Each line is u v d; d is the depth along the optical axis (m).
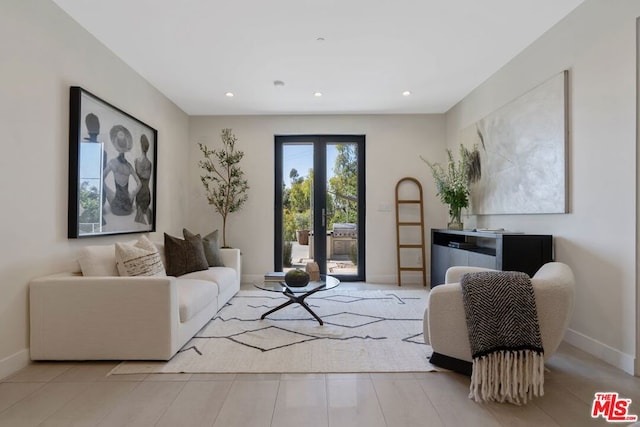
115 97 3.29
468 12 2.66
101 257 2.58
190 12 2.62
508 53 3.32
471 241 4.27
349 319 3.30
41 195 2.38
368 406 1.81
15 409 1.77
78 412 1.74
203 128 5.23
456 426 1.64
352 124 5.25
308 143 5.37
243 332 2.92
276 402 1.85
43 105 2.39
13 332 2.17
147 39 3.02
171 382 2.07
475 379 1.88
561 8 2.61
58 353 2.30
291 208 5.36
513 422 1.67
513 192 3.39
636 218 2.16
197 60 3.43
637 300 2.15
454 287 2.13
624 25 2.22
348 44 3.13
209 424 1.65
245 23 2.78
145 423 1.66
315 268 3.55
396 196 5.17
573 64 2.64
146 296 2.31
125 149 3.40
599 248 2.42
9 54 2.11
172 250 3.59
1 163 2.07
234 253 4.32
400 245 5.18
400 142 5.25
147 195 3.86
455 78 3.92
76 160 2.65
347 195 5.35
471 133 4.31
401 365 2.29
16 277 2.19
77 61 2.74
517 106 3.31
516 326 1.85
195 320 2.79
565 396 1.91
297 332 2.93
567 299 1.88
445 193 4.40
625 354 2.22
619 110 2.26
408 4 2.55
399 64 3.55
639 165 2.14
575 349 2.58
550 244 2.87
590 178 2.49
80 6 2.53
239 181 5.21
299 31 2.91
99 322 2.31
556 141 2.79
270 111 5.09
